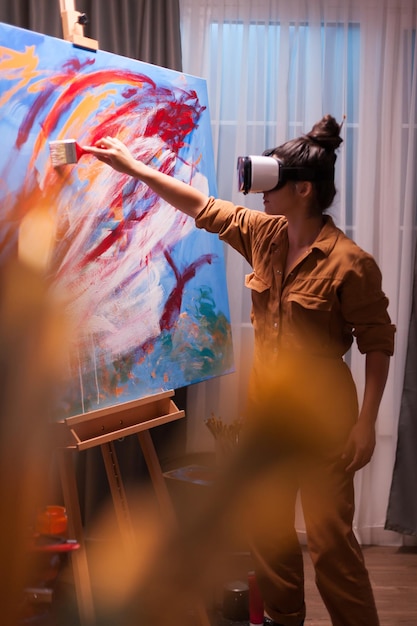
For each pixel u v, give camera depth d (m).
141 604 2.27
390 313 3.10
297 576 2.22
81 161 1.95
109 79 2.06
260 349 2.08
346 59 3.01
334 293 1.91
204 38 2.98
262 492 2.15
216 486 2.23
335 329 1.98
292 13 2.99
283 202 1.95
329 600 2.03
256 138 3.04
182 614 2.20
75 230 1.91
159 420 2.09
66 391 1.85
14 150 1.76
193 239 2.37
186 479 2.63
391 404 3.13
